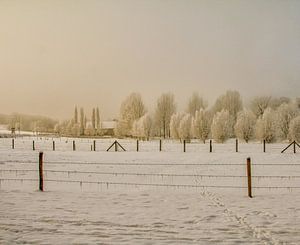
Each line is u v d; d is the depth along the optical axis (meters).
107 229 6.32
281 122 32.75
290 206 7.91
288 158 17.55
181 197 8.79
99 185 10.52
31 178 11.61
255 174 12.39
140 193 9.23
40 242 5.69
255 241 5.74
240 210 7.57
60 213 7.30
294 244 5.62
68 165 14.70
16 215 7.15
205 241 5.73
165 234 6.06
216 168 13.95
